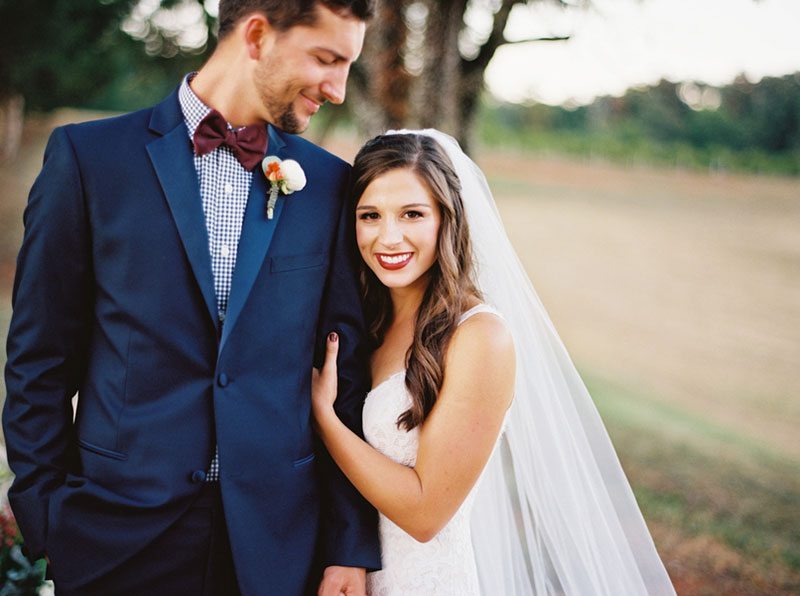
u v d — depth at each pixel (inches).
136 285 71.4
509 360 76.4
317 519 80.4
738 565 162.9
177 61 263.7
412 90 181.6
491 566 93.3
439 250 79.0
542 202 1013.2
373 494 75.7
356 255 83.4
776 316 494.9
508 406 77.4
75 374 76.2
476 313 77.2
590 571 89.9
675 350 407.2
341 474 80.7
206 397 73.1
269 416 75.2
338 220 81.4
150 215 71.7
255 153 75.4
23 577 102.0
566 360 92.3
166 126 74.2
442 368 76.2
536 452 90.2
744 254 709.9
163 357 72.0
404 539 79.4
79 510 71.8
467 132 187.3
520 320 90.0
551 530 90.4
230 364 73.2
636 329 451.5
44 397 73.1
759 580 156.6
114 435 72.2
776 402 319.3
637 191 1138.0
